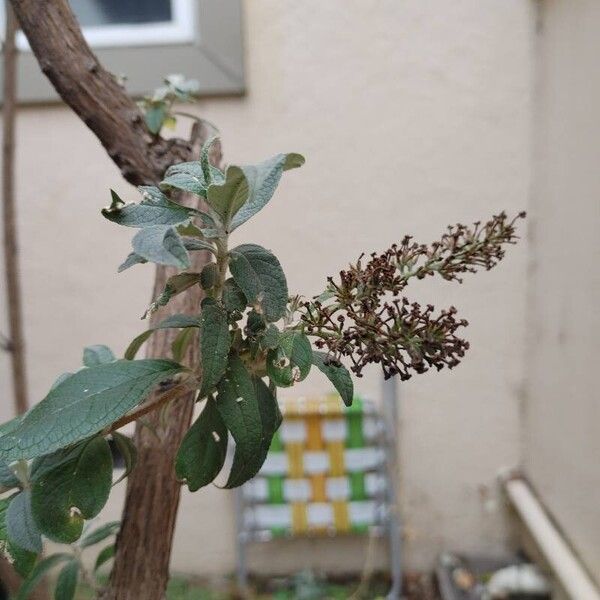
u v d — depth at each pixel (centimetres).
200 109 213
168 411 72
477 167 219
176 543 246
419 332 53
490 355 233
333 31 212
